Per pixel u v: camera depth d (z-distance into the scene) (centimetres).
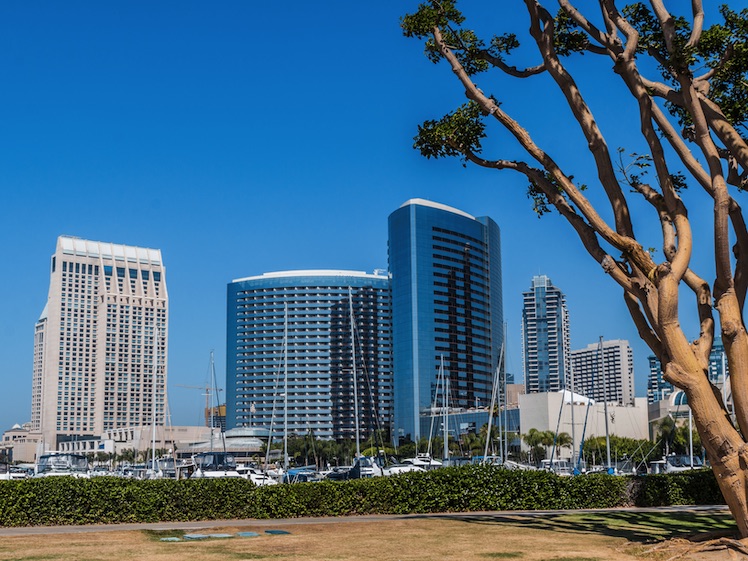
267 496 3020
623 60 2170
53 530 2611
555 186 2425
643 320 2123
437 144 2516
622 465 12069
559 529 2544
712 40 2178
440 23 2423
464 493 3262
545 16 2284
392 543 2227
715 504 3656
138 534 2498
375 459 12581
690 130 2467
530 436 17388
